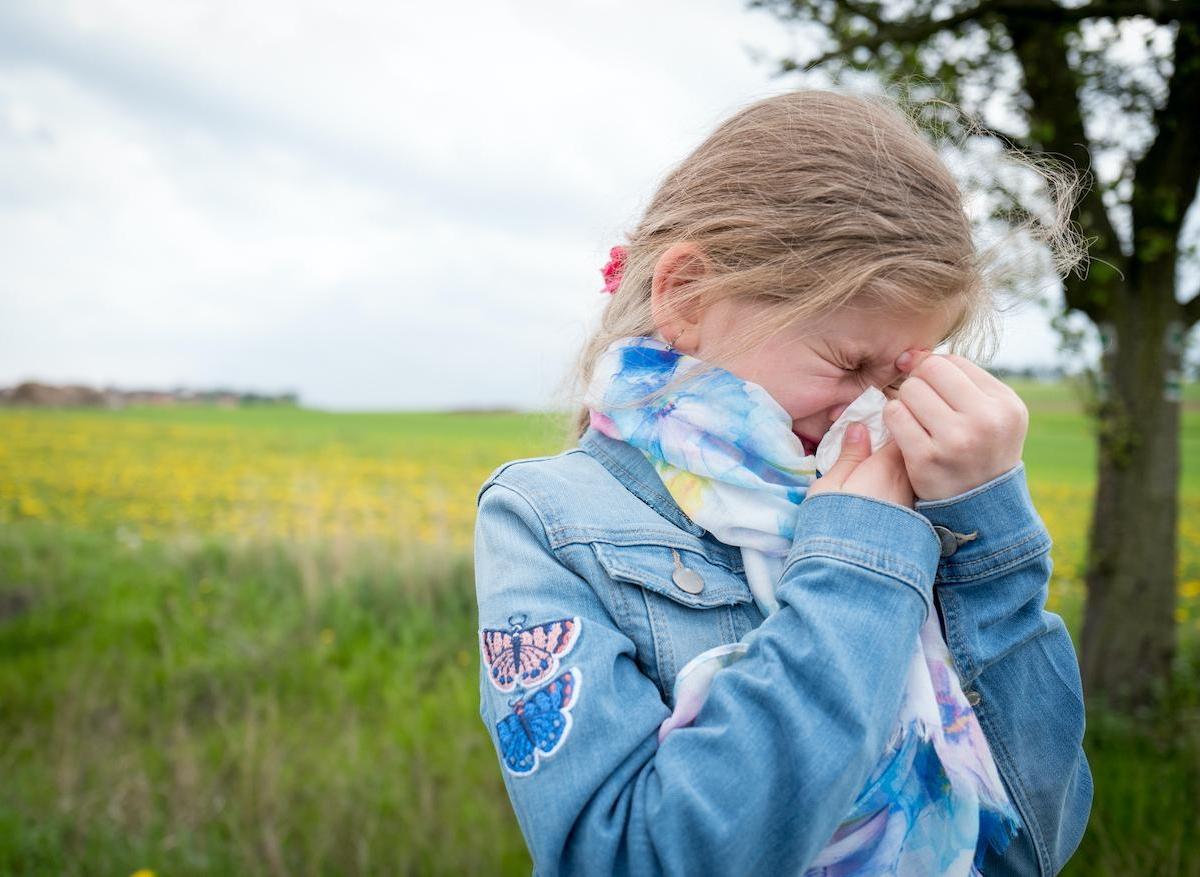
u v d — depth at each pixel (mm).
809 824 706
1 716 3930
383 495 11812
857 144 906
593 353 1089
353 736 3469
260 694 4273
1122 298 3557
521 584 875
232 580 6098
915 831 867
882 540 805
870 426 901
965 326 1025
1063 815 1031
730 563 938
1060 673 938
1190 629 4797
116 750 3518
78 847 2678
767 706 729
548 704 780
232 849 2639
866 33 3172
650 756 770
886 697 747
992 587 870
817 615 761
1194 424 14336
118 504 10555
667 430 927
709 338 920
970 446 826
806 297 847
